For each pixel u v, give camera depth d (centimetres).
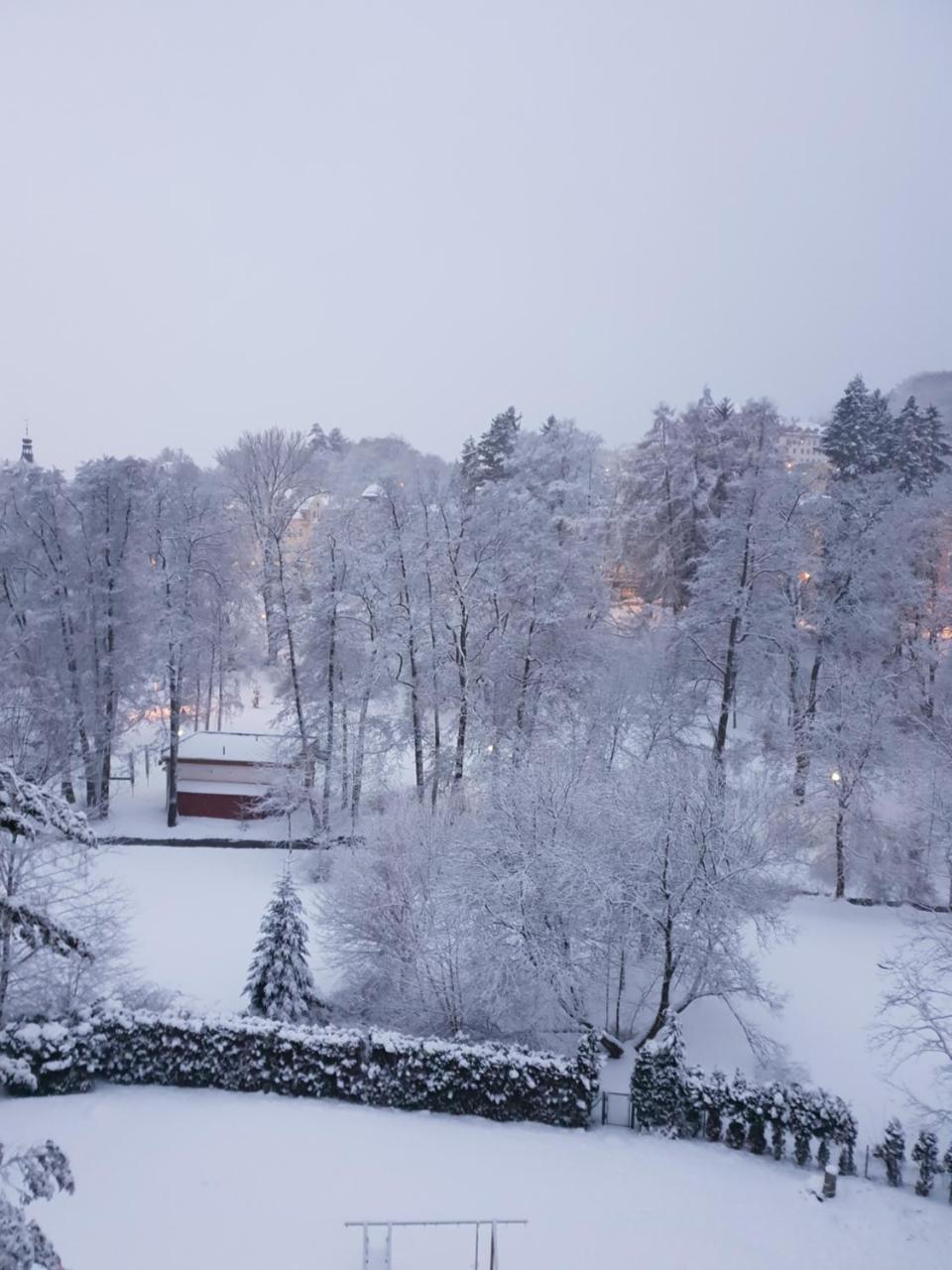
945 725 2945
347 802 3494
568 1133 1503
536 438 4316
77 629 3591
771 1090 1485
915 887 2750
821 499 3472
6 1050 1527
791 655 3347
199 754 3531
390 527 3441
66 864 2269
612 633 4009
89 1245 1117
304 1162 1338
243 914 2566
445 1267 1115
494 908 1911
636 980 2139
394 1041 1574
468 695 3209
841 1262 1176
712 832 1942
